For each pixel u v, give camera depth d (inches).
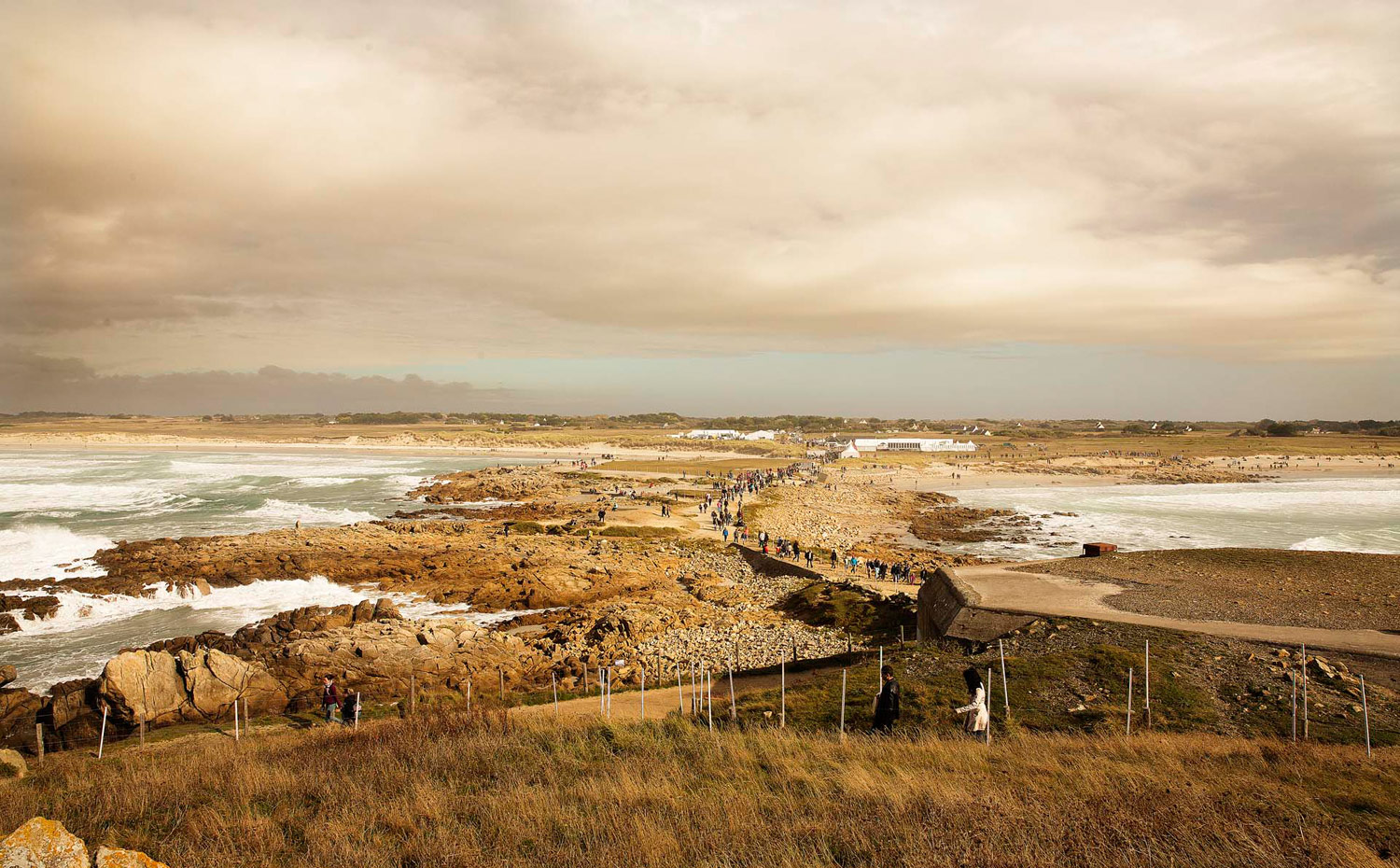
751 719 722.2
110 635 1425.9
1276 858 309.0
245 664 1048.2
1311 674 746.2
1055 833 330.6
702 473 5605.3
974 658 863.7
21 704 967.6
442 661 1171.9
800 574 1985.7
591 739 577.3
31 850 254.2
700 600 1764.3
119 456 7372.1
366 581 1891.0
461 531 2637.8
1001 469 6471.5
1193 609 1014.4
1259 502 4052.7
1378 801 411.5
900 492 4640.8
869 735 589.3
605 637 1336.1
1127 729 629.0
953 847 314.0
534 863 313.7
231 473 5433.1
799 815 369.7
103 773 531.8
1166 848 316.8
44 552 2105.1
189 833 362.6
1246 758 516.1
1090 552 1497.3
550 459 7800.2
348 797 419.2
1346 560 1336.1
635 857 315.0
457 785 448.8
